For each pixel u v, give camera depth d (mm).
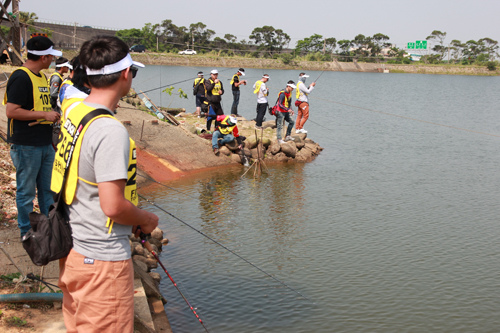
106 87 2797
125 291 2785
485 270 7395
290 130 15031
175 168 12500
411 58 112625
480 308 6293
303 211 9945
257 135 15367
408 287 6812
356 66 93875
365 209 10172
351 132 19906
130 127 13398
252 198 10742
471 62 115312
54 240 2770
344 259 7684
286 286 6691
